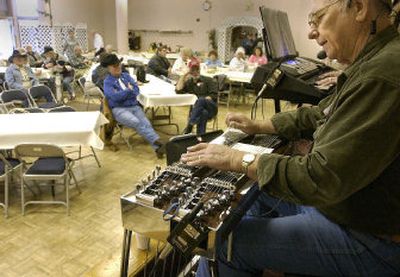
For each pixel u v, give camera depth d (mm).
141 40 12719
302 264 1010
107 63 4297
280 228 1032
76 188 3309
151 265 1856
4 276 2143
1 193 3199
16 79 5621
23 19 10164
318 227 995
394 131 738
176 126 5441
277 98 1603
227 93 6723
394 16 851
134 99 4414
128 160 4062
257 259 1057
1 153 2996
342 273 981
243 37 10570
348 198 898
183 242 924
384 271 941
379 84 733
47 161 2914
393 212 864
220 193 1028
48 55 7617
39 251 2391
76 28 11602
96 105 6684
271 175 848
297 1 9297
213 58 7672
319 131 887
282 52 1754
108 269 1958
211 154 966
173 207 985
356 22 833
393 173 833
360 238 935
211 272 1076
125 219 1074
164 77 6250
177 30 11883
